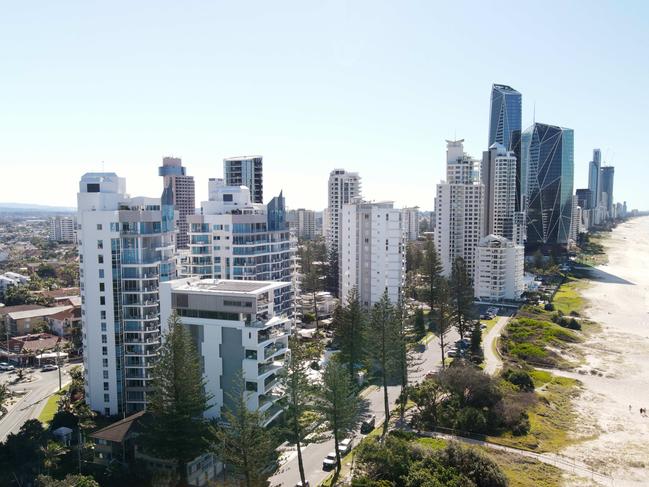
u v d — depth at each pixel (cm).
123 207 10475
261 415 6900
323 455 8200
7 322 15750
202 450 7219
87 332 10031
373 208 16112
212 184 16112
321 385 8619
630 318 19500
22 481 7112
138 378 10044
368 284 16400
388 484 6338
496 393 9562
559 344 15300
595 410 10588
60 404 10006
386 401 9381
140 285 9956
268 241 14125
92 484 6625
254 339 8412
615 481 7500
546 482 7275
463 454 7044
